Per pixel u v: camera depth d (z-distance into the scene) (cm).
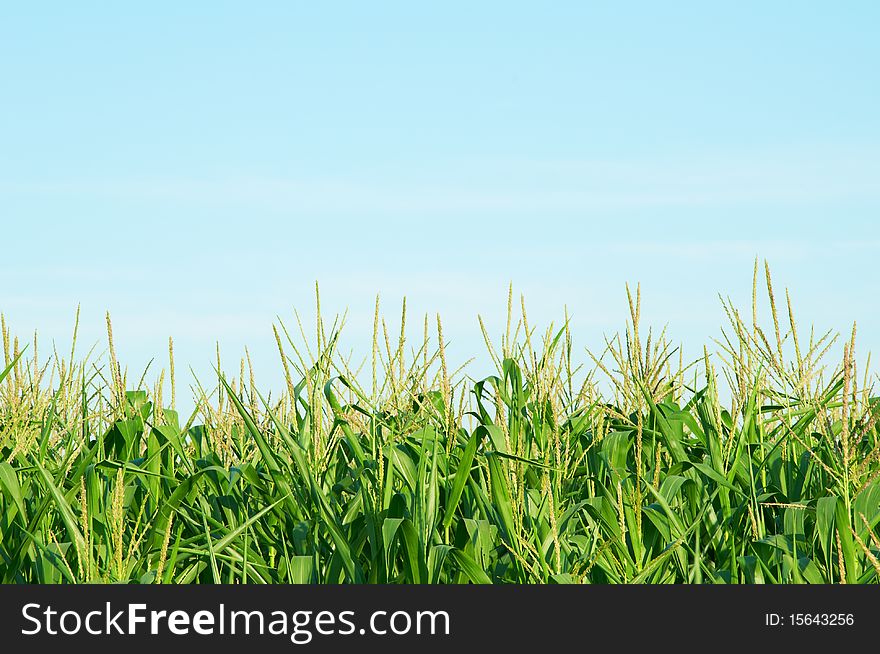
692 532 660
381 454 603
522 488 598
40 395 741
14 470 627
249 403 734
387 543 557
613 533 627
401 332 671
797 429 704
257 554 654
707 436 727
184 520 654
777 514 670
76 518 603
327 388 691
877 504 617
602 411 727
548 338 730
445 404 650
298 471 642
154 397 801
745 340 700
